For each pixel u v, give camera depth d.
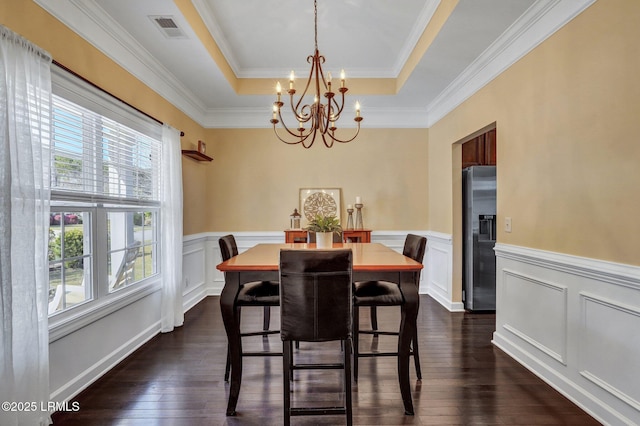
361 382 2.23
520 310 2.51
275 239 4.52
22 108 1.53
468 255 3.79
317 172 4.54
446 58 2.98
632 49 1.61
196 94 3.94
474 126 3.21
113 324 2.46
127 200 2.66
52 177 1.91
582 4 1.90
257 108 4.46
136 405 1.97
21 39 1.54
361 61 3.70
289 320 1.70
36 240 1.62
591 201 1.85
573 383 1.98
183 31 2.53
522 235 2.48
